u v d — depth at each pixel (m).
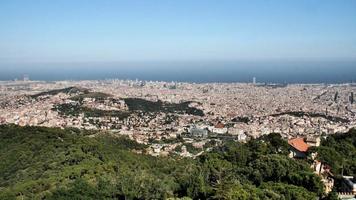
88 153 125.06
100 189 89.19
